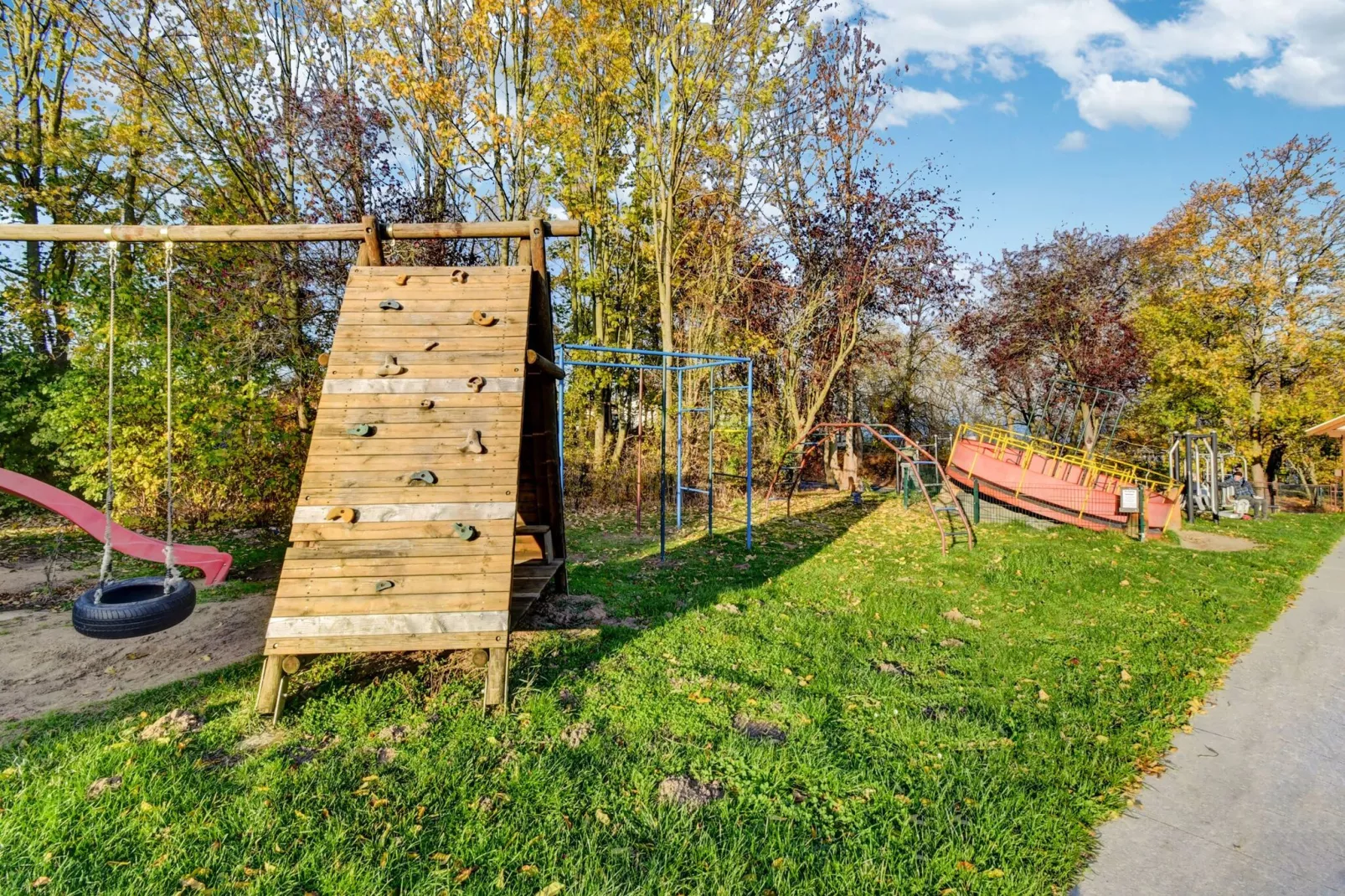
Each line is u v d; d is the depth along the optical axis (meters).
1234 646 6.06
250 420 11.46
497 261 15.80
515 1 14.05
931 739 3.97
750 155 17.98
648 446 17.53
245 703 4.23
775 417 19.16
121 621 4.20
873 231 18.16
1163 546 11.57
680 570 8.52
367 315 5.18
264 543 10.13
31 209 14.33
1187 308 20.80
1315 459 26.19
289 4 13.73
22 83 14.27
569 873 2.71
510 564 4.35
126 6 12.37
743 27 14.43
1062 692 4.80
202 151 13.56
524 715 4.09
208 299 12.09
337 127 13.17
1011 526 13.33
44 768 3.39
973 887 2.74
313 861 2.73
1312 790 3.69
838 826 3.13
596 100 16.66
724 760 3.63
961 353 27.89
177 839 2.84
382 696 4.28
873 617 6.63
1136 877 2.92
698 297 17.20
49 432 11.25
